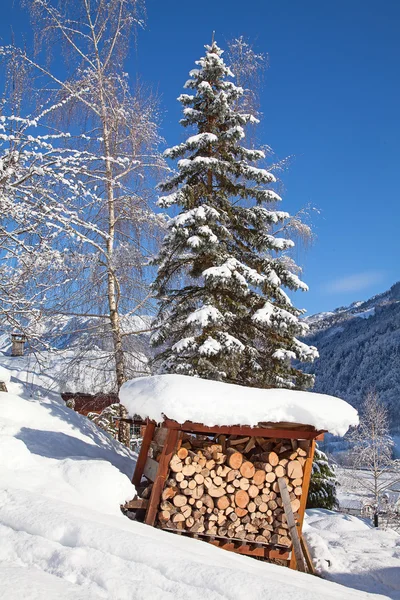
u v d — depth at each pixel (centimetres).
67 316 1212
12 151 832
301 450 688
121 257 1220
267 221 1158
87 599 357
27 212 830
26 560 430
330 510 1437
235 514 662
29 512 507
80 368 1207
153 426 769
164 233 1286
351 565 736
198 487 663
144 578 396
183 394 637
